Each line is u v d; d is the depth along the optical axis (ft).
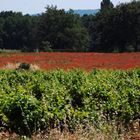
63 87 46.42
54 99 39.65
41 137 34.42
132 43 347.77
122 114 41.42
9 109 36.60
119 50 314.14
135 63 147.02
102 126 37.01
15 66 122.01
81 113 38.60
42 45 366.02
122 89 47.80
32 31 480.64
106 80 53.72
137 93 45.50
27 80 60.59
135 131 40.09
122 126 39.17
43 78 63.26
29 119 35.99
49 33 408.26
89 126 35.86
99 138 33.86
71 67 131.44
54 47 402.72
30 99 36.86
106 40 353.51
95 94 44.09
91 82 50.93
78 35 395.34
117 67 131.75
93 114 38.81
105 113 41.19
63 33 398.42
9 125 35.99
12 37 497.05
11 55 195.11
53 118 36.99
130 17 346.33
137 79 57.47
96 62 152.87
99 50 343.67
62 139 33.65
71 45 394.93
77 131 35.04
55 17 409.90
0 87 46.50
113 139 34.78
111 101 42.37
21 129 36.01
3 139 34.12
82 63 148.15
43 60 163.53
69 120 37.73
